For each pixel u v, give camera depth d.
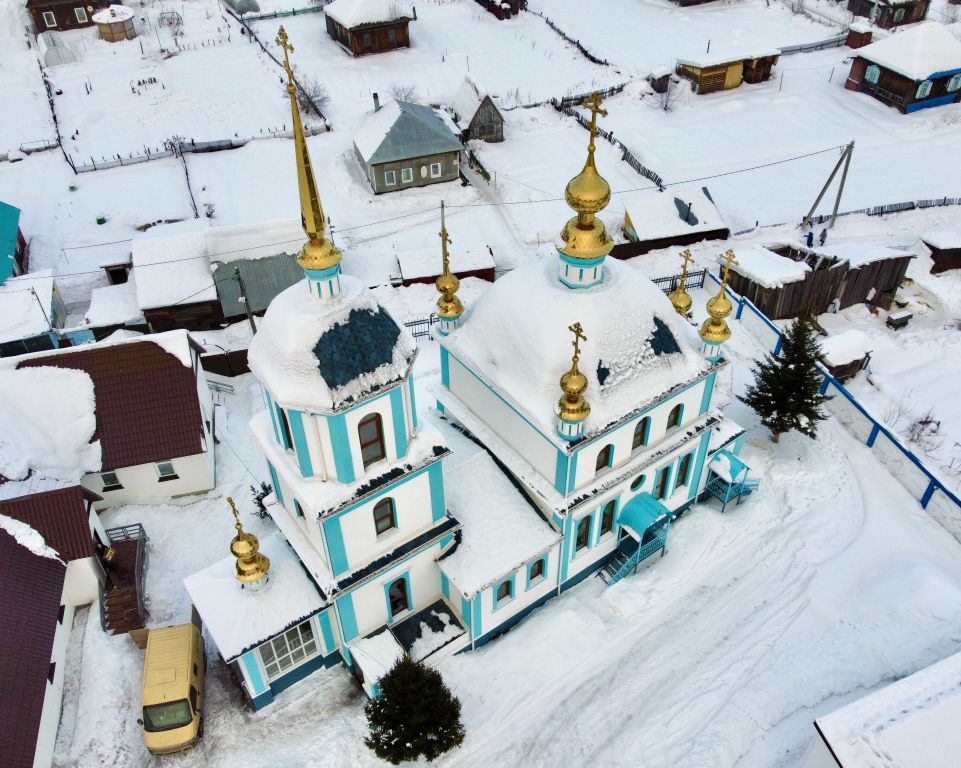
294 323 20.34
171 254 44.62
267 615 24.00
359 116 66.81
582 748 24.73
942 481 31.17
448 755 24.56
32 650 24.58
